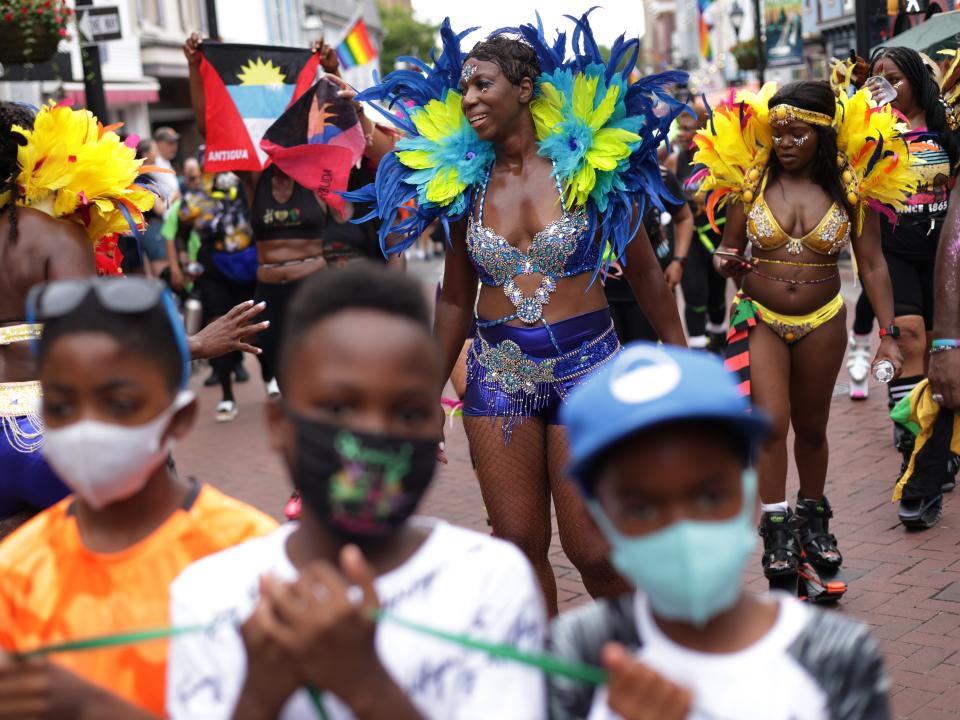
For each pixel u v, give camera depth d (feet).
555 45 13.71
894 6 35.12
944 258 16.60
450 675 6.24
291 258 25.20
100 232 13.92
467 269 14.33
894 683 13.75
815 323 16.52
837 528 19.86
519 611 6.44
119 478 7.22
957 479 22.25
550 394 13.25
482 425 13.46
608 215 13.32
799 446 17.33
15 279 12.91
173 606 6.72
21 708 6.15
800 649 6.04
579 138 13.37
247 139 24.36
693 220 32.01
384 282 6.17
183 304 40.27
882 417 27.22
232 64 24.30
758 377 16.56
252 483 26.05
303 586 5.48
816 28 80.84
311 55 24.39
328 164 20.92
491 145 13.92
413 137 14.38
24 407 12.41
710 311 35.12
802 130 16.28
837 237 16.38
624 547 5.90
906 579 17.17
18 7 27.66
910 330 22.22
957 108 19.89
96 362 7.00
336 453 5.95
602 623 6.40
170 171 14.26
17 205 13.12
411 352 6.03
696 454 5.69
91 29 36.42
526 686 6.31
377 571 6.40
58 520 8.07
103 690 6.29
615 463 5.80
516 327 13.37
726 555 5.74
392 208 14.34
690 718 6.00
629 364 5.94
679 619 6.11
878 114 16.69
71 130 13.24
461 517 22.29
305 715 6.13
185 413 7.58
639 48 13.60
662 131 13.48
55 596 7.86
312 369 6.06
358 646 5.45
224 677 6.41
